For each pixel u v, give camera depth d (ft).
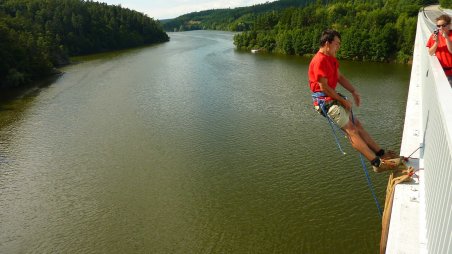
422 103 21.89
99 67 214.69
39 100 142.92
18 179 83.15
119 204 72.69
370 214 65.51
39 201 74.64
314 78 15.96
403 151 16.76
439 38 21.99
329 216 65.67
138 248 60.95
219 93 142.20
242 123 109.09
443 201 9.77
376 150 16.15
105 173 84.12
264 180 77.92
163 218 68.18
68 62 237.86
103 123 114.21
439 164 10.94
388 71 182.39
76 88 160.15
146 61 231.09
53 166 88.22
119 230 65.51
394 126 102.27
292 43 257.34
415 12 248.32
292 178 78.02
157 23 442.50
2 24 199.93
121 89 155.12
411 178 14.84
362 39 225.56
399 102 123.44
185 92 145.69
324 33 15.52
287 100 130.93
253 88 149.18
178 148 94.43
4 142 102.58
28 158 92.79
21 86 169.68
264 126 106.22
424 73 24.08
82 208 72.08
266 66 201.98
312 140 95.55
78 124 114.32
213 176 80.59
